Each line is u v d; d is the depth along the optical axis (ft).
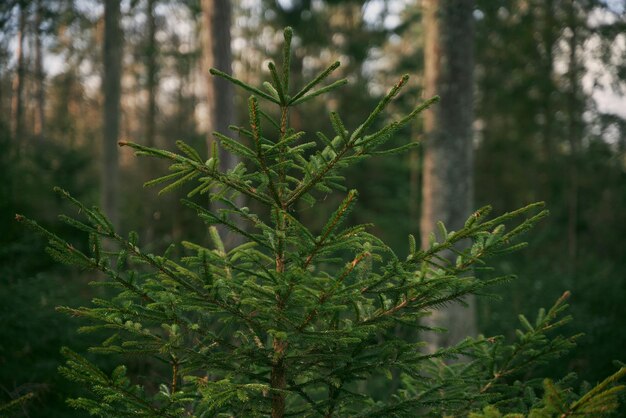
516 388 10.66
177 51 80.38
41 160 46.88
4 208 31.32
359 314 9.50
